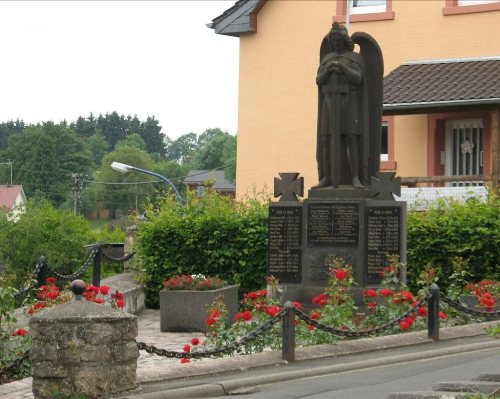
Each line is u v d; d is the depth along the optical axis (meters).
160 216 27.53
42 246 34.41
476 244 24.86
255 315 17.02
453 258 25.03
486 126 32.62
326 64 21.78
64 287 21.62
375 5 35.03
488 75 31.47
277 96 35.97
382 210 21.39
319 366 14.81
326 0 35.38
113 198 99.81
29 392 13.21
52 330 12.29
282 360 15.03
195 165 107.00
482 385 12.20
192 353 14.34
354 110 21.72
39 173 87.06
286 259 21.75
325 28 35.38
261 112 36.22
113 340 12.45
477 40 33.59
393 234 21.33
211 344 16.69
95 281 26.31
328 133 21.75
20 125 119.69
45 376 12.29
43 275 21.83
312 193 21.78
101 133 134.50
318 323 15.74
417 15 34.38
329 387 13.36
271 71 36.06
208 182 28.69
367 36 21.91
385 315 18.02
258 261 26.73
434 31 34.16
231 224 26.86
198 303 22.59
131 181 100.44
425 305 17.77
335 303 17.22
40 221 34.75
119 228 43.94
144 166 102.06
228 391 13.21
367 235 21.42
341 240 21.47
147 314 26.27
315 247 21.55
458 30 33.81
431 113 31.55
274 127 36.00
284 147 35.84
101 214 98.88
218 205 27.61
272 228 21.83
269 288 21.66
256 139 36.22
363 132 21.77
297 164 35.66
